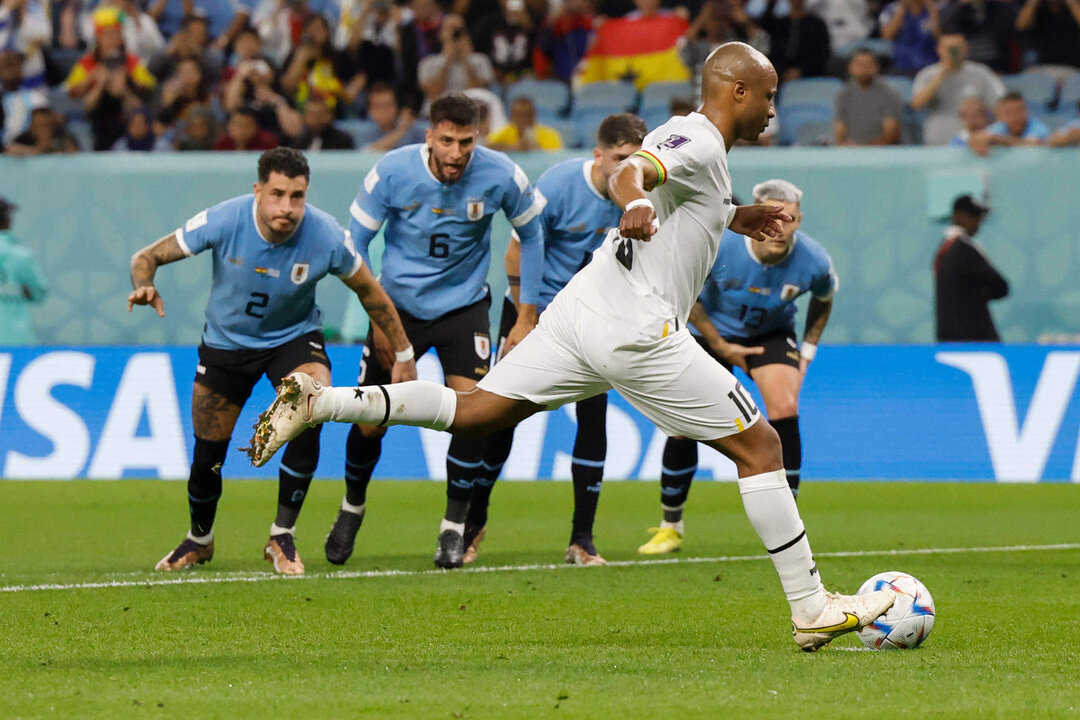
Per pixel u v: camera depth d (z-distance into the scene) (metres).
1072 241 41.03
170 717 11.95
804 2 53.88
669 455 27.20
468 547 25.98
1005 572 23.95
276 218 21.30
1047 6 52.09
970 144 41.28
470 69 51.78
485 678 13.82
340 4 58.94
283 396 15.01
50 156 43.47
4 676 14.07
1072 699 12.68
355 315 42.97
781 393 26.59
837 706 12.33
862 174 41.62
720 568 24.55
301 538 29.91
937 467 40.78
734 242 26.47
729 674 13.98
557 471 42.19
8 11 56.62
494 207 24.38
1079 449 40.28
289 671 14.35
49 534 30.22
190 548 24.45
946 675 13.94
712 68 15.25
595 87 51.78
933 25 52.78
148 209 43.38
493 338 42.28
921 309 41.75
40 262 43.69
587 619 18.59
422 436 42.62
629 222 13.62
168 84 53.12
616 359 15.16
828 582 22.64
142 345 42.91
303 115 51.97
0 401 43.12
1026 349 40.47
